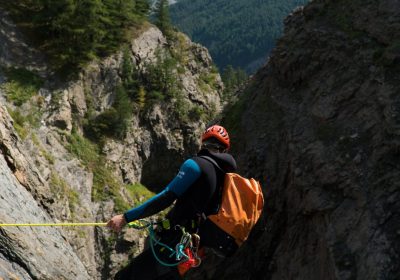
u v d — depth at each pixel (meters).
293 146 10.32
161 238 4.06
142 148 46.03
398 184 7.42
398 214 7.11
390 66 9.41
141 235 36.31
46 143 34.78
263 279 10.45
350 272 7.09
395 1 10.57
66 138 37.06
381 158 8.05
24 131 32.25
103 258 34.22
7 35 38.31
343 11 12.19
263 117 13.26
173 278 4.00
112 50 45.22
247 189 4.02
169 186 3.91
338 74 10.74
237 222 3.89
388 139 8.12
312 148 9.66
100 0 41.50
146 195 43.62
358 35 11.02
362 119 9.20
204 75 60.53
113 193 38.16
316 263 8.38
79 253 31.88
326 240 7.86
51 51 39.91
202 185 3.96
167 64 49.50
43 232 7.94
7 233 6.30
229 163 4.13
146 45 50.06
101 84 42.88
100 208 36.91
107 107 42.75
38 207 8.91
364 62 10.20
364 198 7.79
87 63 41.81
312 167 9.35
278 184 11.15
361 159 8.45
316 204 8.67
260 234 11.12
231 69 91.44
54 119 36.62
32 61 38.31
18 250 6.29
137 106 46.53
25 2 41.78
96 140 40.62
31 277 6.21
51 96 37.22
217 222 3.89
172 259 3.95
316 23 12.68
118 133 42.62
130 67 45.66
